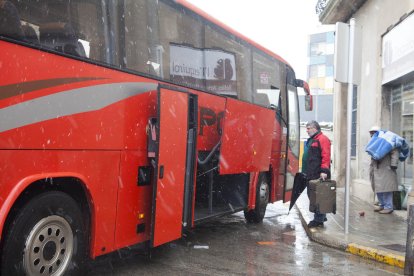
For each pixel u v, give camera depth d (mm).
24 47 4070
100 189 5000
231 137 7965
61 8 4527
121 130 5312
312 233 8352
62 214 4613
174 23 6609
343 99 17984
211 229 8984
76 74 4648
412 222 5973
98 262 6066
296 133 12078
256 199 9609
